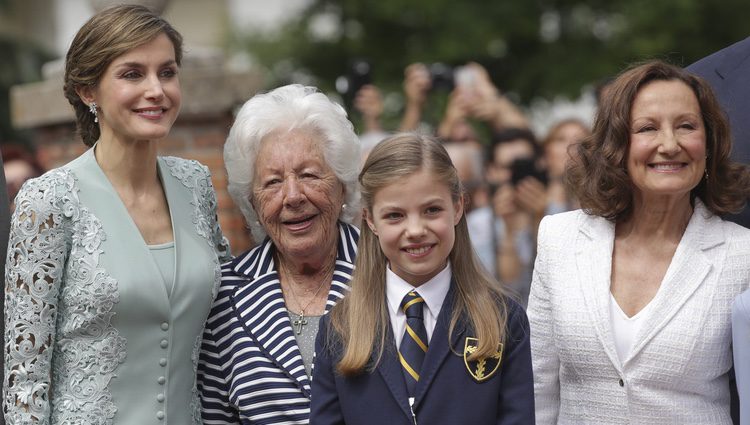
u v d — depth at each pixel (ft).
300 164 17.75
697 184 17.25
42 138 35.65
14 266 16.56
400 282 16.94
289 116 17.93
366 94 35.96
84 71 17.15
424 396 16.33
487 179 34.37
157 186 18.04
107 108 17.15
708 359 16.52
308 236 17.98
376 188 16.48
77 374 16.66
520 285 31.89
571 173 17.95
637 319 16.81
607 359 16.84
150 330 17.02
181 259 17.48
